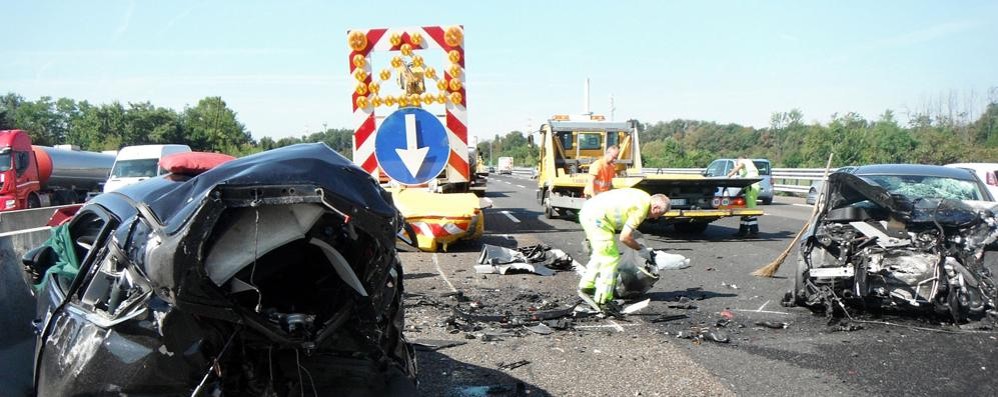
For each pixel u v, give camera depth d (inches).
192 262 108.7
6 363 191.8
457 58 419.5
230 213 114.3
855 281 255.0
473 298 298.2
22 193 888.3
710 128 3339.1
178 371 113.7
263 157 126.0
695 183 489.4
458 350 222.4
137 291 116.1
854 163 1421.0
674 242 493.7
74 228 163.5
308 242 124.1
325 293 130.8
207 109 2881.4
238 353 119.7
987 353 216.1
